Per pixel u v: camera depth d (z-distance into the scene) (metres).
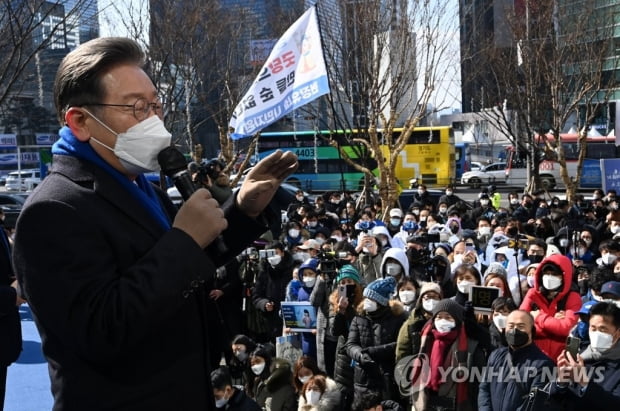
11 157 37.88
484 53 20.45
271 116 8.23
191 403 1.45
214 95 17.41
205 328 1.54
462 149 41.06
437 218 13.29
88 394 1.38
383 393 5.44
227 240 1.65
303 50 8.09
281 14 16.91
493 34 20.09
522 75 21.36
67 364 1.40
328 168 31.73
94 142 1.45
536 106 20.14
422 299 5.25
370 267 8.45
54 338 1.41
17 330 3.75
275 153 1.64
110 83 1.42
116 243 1.38
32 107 33.00
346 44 14.84
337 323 6.09
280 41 8.20
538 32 18.91
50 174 1.44
